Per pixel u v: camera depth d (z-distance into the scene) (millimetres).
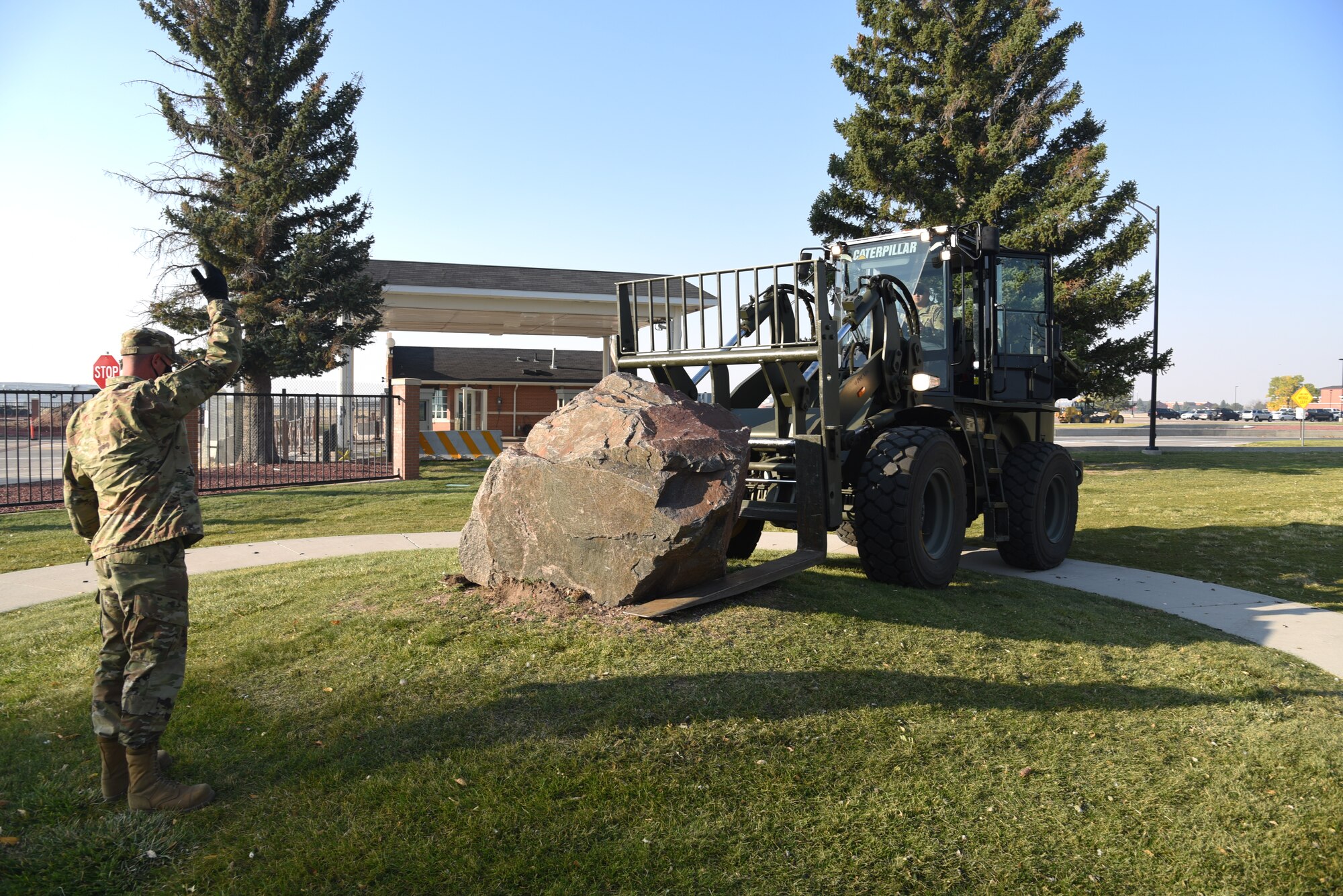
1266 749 3834
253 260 21062
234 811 3123
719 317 6273
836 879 2811
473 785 3229
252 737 3654
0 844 2910
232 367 3219
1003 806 3283
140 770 3076
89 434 3074
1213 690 4555
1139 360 22484
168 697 3102
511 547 5254
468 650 4449
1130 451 29109
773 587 5633
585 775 3307
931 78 23734
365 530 10508
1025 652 4898
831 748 3602
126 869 2793
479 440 20656
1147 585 7289
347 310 21859
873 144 22359
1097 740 3875
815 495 5840
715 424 5164
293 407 20562
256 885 2699
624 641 4484
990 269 7996
